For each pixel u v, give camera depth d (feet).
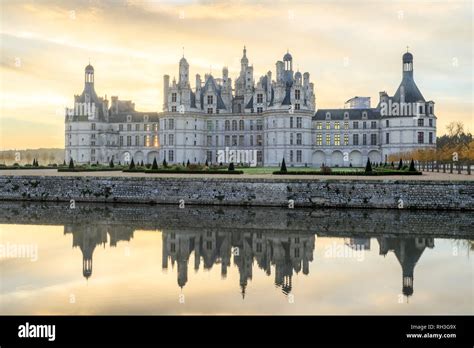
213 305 70.13
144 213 167.32
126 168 303.07
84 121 528.63
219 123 471.21
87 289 77.56
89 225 140.67
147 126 524.11
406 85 438.40
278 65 430.20
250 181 187.21
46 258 98.53
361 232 129.29
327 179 181.68
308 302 71.15
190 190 192.34
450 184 171.12
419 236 123.13
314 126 460.14
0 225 140.77
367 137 452.76
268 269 90.94
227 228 135.74
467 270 88.22
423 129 425.28
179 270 89.97
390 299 71.92
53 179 205.87
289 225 141.08
